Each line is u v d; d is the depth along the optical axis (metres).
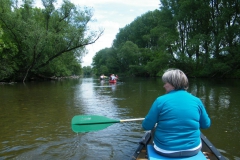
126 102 9.01
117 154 3.79
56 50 22.31
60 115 6.66
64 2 21.98
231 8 24.53
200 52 28.31
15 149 4.02
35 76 27.94
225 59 25.30
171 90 2.53
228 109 7.27
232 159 3.53
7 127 5.43
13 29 21.22
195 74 29.97
